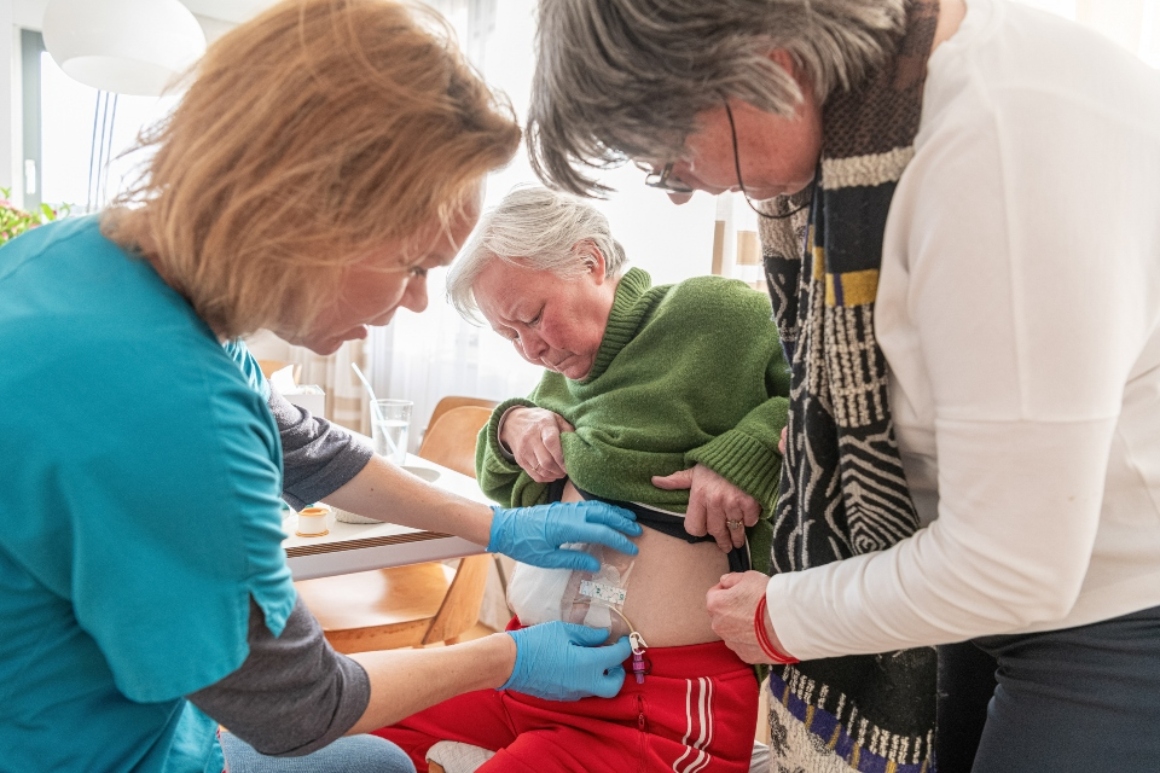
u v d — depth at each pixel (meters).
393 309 0.74
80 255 0.67
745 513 1.09
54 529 0.58
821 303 0.79
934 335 0.63
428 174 0.63
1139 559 0.69
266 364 3.05
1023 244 0.57
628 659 1.12
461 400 2.33
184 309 0.66
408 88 0.61
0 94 3.14
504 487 1.39
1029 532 0.60
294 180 0.60
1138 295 0.60
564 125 0.70
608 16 0.64
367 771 0.99
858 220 0.69
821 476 0.87
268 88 0.60
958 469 0.63
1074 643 0.73
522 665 0.98
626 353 1.27
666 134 0.66
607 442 1.19
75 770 0.67
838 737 0.98
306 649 0.69
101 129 3.92
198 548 0.60
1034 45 0.61
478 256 1.18
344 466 1.12
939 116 0.63
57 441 0.56
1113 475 0.68
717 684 1.11
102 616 0.59
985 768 0.80
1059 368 0.57
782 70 0.62
